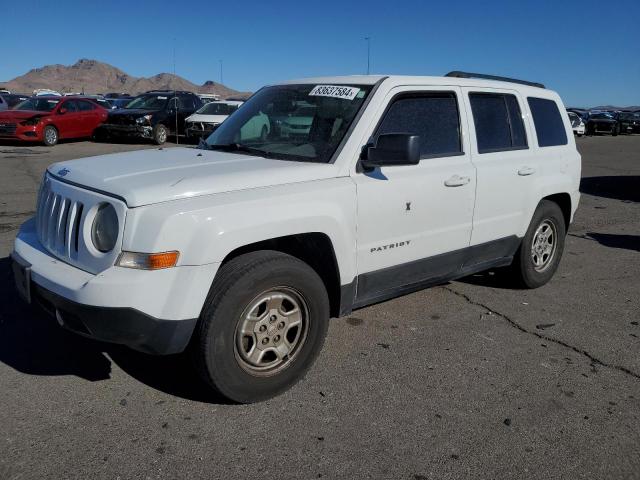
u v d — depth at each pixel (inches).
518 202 198.5
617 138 1344.7
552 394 144.8
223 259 126.0
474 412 135.1
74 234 129.6
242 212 125.7
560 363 161.9
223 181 129.4
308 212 135.9
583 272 251.3
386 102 158.6
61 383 141.0
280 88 182.4
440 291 217.6
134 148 742.5
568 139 228.2
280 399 137.5
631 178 576.7
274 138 165.0
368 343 169.8
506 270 219.5
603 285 233.0
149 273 116.8
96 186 128.5
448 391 144.0
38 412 128.3
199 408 132.5
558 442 124.7
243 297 126.3
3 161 555.2
